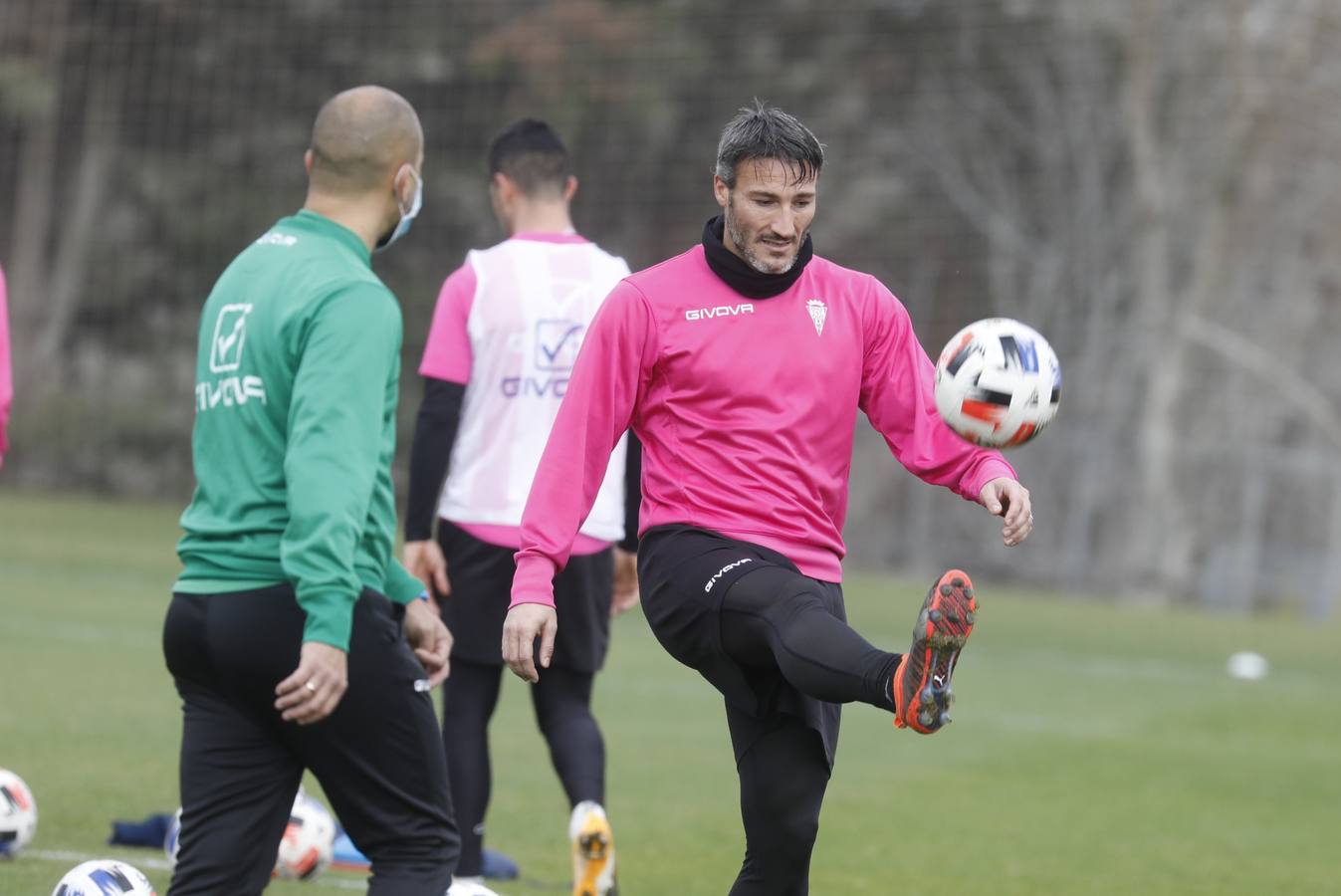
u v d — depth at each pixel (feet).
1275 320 319.27
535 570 47.52
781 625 44.39
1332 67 311.27
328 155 45.34
